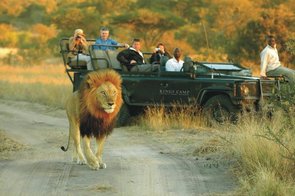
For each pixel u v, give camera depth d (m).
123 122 21.09
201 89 19.97
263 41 44.41
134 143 17.55
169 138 18.12
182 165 14.12
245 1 57.56
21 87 35.59
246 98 19.11
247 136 14.27
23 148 16.64
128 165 14.14
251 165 12.98
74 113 14.25
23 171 13.52
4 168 13.82
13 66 59.09
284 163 12.73
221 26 56.53
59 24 66.88
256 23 45.09
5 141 17.39
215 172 13.39
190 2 68.75
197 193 11.65
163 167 13.92
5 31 95.12
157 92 20.66
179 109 20.62
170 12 63.38
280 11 45.19
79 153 14.35
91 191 11.73
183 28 61.78
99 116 13.60
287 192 11.19
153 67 21.12
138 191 11.77
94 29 65.38
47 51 68.12
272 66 20.47
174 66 20.95
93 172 13.39
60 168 13.82
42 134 19.55
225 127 17.94
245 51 45.19
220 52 47.44
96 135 13.78
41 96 31.23
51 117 24.64
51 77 43.53
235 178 12.79
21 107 28.45
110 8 76.06
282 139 13.78
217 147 15.46
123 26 63.19
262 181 11.41
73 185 12.20
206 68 20.45
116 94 13.61
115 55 22.17
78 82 22.36
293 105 14.44
